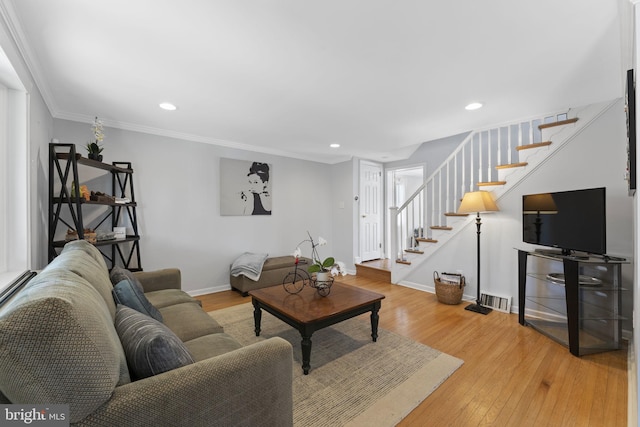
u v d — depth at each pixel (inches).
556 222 101.9
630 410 64.9
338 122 129.6
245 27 63.2
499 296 131.6
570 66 80.7
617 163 102.6
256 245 179.5
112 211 126.4
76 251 64.1
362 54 74.5
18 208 73.5
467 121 128.5
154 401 33.5
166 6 56.2
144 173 137.9
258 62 78.1
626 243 100.0
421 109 113.4
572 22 61.8
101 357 30.5
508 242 129.4
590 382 75.4
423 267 164.7
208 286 159.0
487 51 73.4
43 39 66.5
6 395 27.4
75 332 28.8
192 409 36.4
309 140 161.9
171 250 146.1
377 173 229.1
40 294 32.2
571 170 112.2
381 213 232.7
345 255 213.3
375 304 98.5
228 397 39.6
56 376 27.8
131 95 99.6
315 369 82.0
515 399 69.3
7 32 58.2
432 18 60.6
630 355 88.7
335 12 58.6
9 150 72.9
